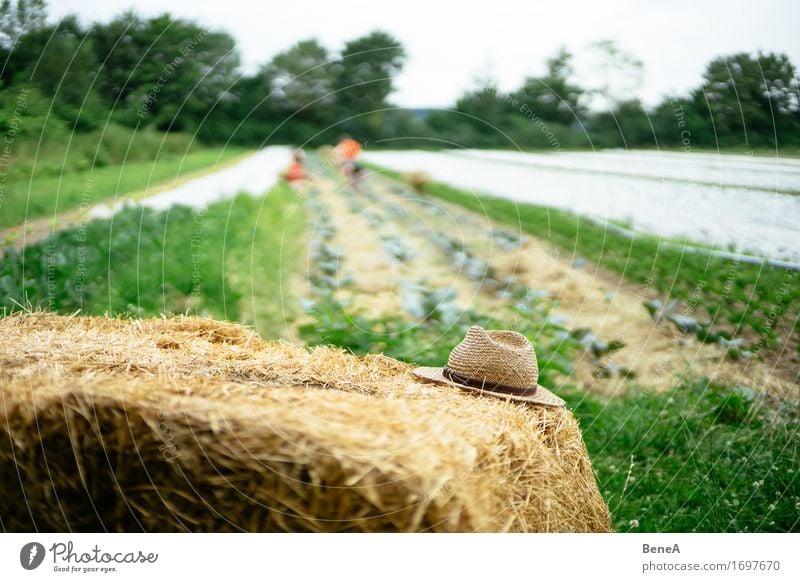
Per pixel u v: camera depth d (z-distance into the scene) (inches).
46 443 90.8
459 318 203.2
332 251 312.2
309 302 201.9
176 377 96.5
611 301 227.5
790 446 147.1
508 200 432.5
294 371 112.7
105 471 89.5
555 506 96.3
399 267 289.9
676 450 148.9
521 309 222.2
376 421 89.4
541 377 171.6
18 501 94.9
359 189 530.3
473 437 88.8
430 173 561.0
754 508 132.3
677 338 197.8
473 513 83.4
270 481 83.7
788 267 238.8
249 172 500.4
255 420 84.7
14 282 199.3
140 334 125.2
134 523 90.5
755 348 190.4
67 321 130.6
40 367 97.0
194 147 495.8
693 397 165.5
